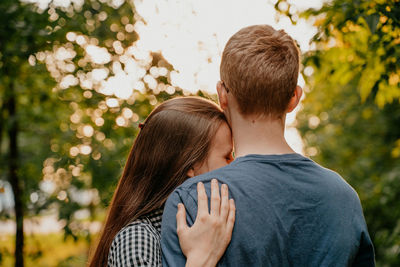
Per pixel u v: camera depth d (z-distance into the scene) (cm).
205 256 105
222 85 122
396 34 212
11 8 321
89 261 168
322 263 105
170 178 147
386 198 489
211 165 149
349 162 795
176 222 113
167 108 154
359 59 234
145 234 127
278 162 112
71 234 438
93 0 430
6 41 323
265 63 113
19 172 431
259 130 116
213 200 109
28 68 385
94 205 466
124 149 443
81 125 479
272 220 106
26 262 454
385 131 763
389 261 430
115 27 433
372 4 206
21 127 457
